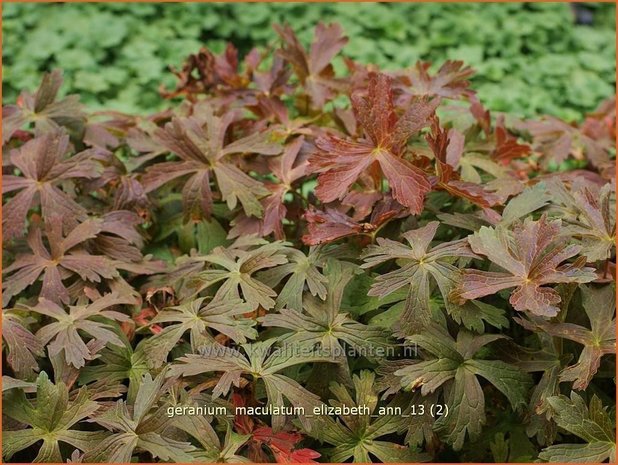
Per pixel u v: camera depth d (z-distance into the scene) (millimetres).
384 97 1919
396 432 1959
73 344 1905
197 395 1818
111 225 2266
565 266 1721
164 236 2424
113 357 1970
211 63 2891
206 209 2240
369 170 2096
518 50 5121
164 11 5367
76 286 2164
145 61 4793
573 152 2977
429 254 1851
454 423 1755
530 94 4609
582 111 4652
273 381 1744
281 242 2064
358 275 2039
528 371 1851
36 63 4793
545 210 2082
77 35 4996
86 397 1819
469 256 1844
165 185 2447
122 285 2162
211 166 2270
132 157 2594
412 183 1865
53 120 2561
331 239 1934
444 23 5270
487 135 2650
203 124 2502
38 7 5363
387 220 2014
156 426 1697
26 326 2016
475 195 1913
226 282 1974
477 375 2014
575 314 1938
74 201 2359
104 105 4434
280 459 1740
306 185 3354
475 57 4891
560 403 1716
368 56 4906
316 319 1884
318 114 2701
